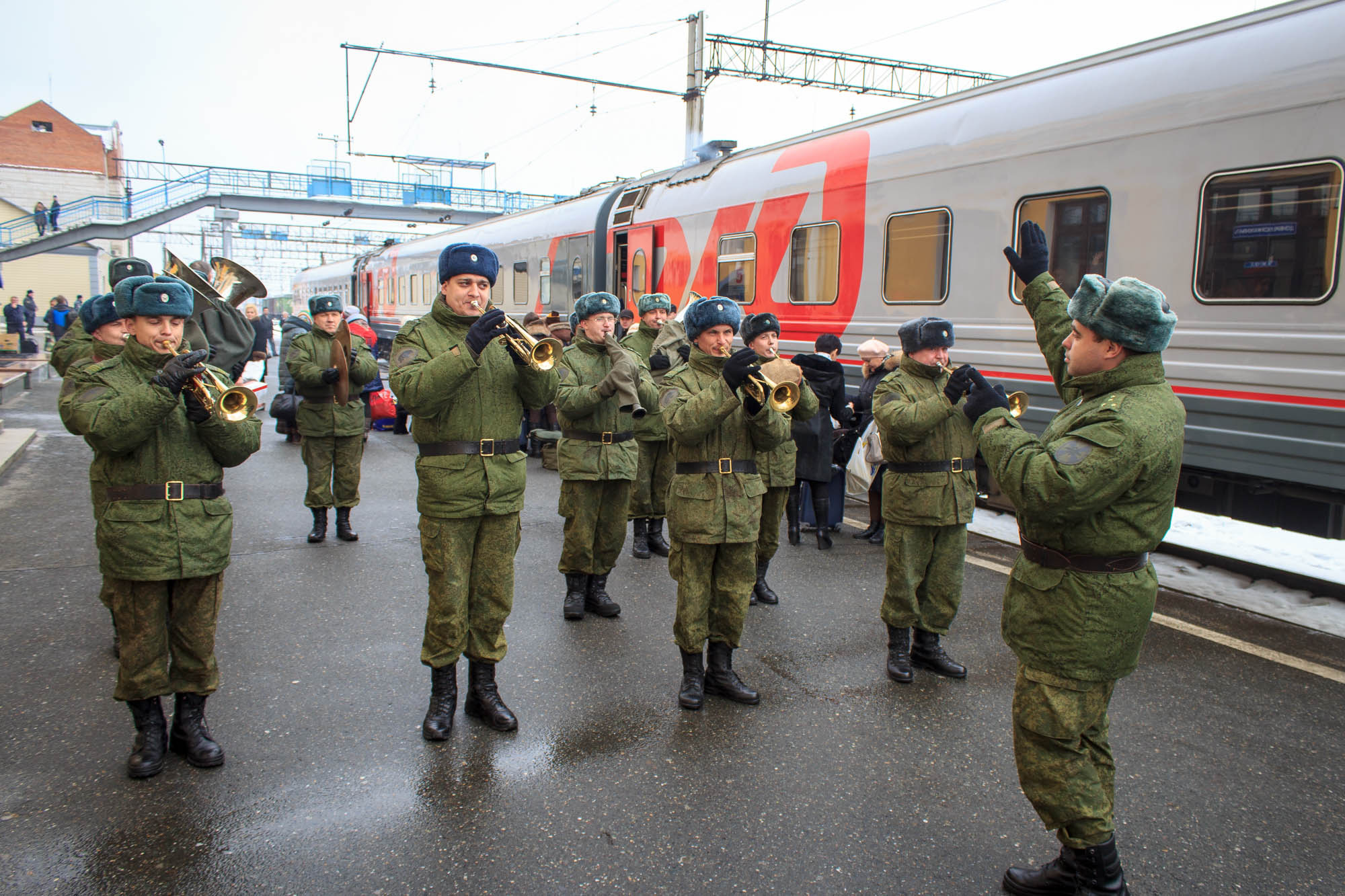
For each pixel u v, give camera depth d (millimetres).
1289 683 3998
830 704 3750
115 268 3971
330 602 4949
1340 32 4703
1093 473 2148
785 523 7094
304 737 3375
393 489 8266
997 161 6465
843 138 8016
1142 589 2285
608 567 4891
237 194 32031
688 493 3631
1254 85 5012
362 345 6211
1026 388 6312
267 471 9000
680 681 3977
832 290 8031
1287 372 4902
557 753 3293
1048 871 2479
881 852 2703
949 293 6871
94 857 2609
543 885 2518
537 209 14891
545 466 9398
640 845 2715
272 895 2457
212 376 2994
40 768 3104
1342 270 4648
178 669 3117
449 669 3404
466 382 3303
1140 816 2928
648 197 11016
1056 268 6133
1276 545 6234
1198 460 5355
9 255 27047
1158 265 5496
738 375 3348
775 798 3000
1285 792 3084
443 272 3434
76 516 6809
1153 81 5547
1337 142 4660
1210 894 2531
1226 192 5160
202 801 2922
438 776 3104
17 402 14023
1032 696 2389
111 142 49656
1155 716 3660
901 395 3922
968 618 4840
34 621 4539
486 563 3438
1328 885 2574
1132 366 2266
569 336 8859
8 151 41969
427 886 2504
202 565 2994
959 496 3889
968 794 3043
